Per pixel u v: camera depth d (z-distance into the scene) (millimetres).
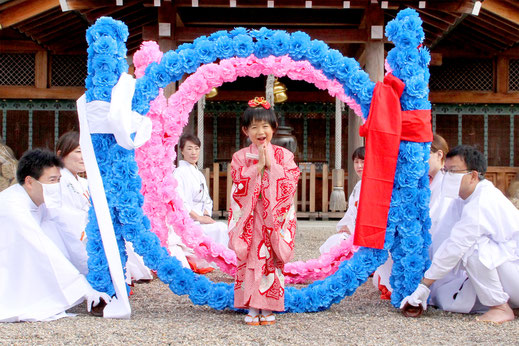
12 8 8555
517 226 3537
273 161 3453
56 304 3564
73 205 4176
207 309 3934
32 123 12336
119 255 3723
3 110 12305
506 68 12203
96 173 3678
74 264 4020
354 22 9602
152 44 4848
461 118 12656
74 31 10992
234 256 4719
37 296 3545
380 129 3682
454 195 3678
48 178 3635
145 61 4781
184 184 5566
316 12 9562
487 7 8664
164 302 4156
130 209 3744
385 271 4285
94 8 8203
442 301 3854
